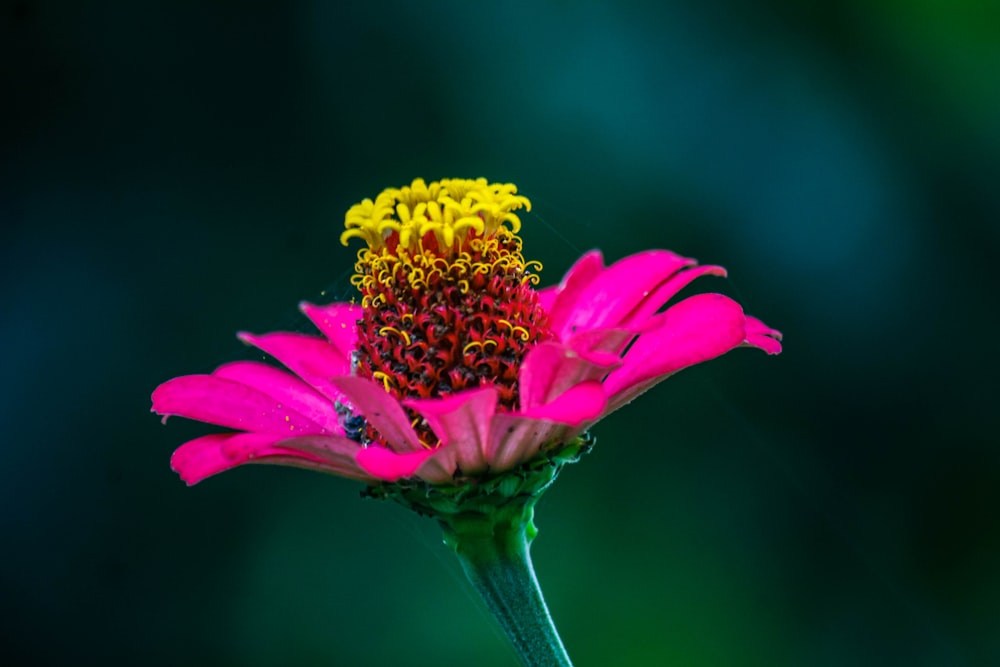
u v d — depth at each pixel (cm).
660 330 33
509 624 33
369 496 33
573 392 32
